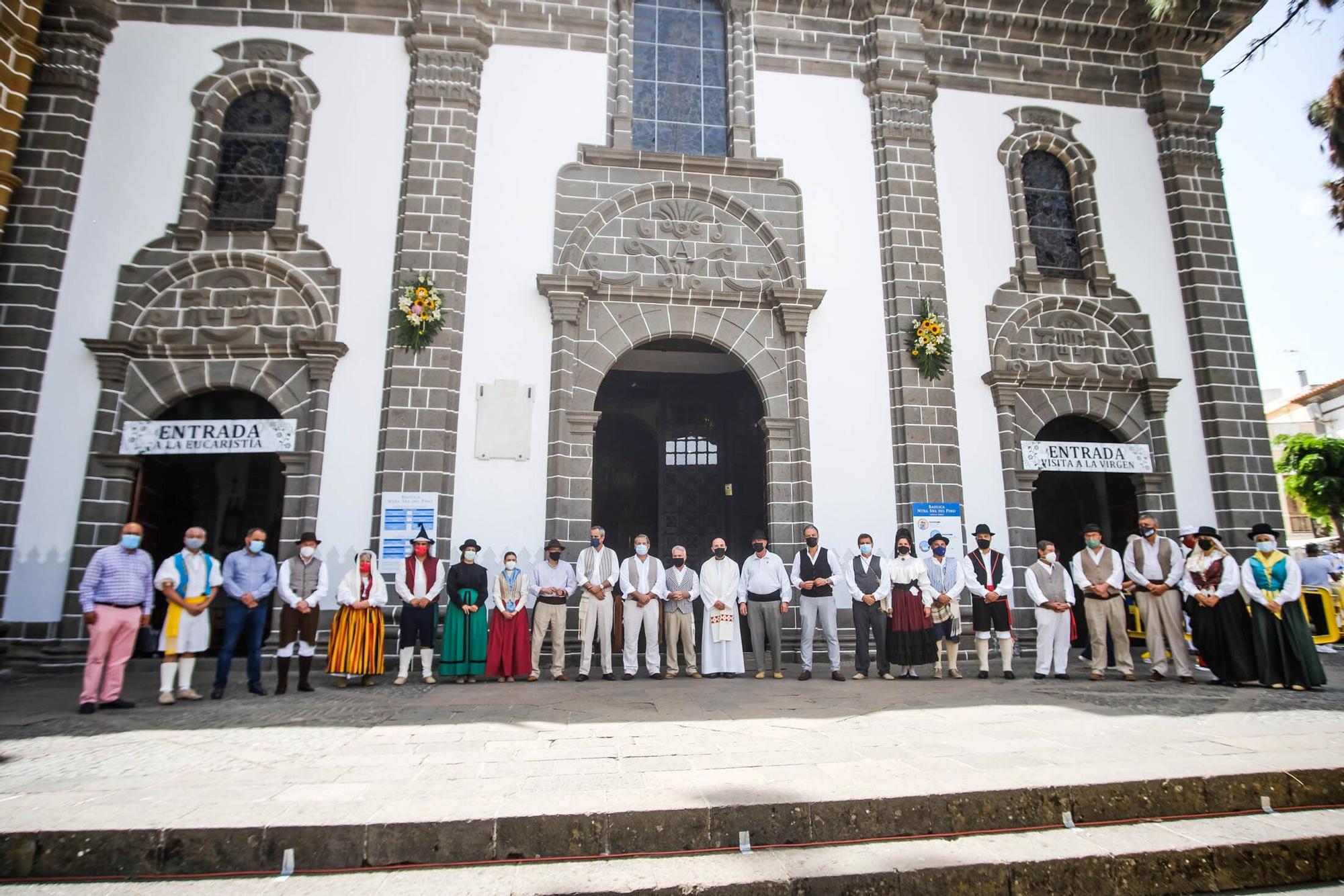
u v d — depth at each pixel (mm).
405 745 5582
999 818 4355
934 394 11680
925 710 6996
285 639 8391
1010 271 12594
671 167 11914
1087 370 12359
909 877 3789
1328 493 25938
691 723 6371
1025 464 11906
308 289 10852
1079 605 12406
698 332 11438
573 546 10492
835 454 11391
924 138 12547
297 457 10391
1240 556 12102
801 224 12055
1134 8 13484
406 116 11484
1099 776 4629
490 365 10828
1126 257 13039
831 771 4777
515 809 4055
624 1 12336
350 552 10203
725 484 14664
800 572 9945
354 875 3773
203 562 7992
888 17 12844
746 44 12570
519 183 11453
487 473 10523
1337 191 10914
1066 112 13375
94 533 10055
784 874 3756
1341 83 10602
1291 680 8305
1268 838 4211
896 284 11945
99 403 10359
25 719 6727
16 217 10539
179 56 11406
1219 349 12805
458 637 9195
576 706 7320
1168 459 12375
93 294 10625
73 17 11117
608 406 16719
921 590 9578
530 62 11875
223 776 4719
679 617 9914
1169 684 8805
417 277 10766
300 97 11422
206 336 10688
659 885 3646
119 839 3797
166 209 10977
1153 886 3988
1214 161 13508
